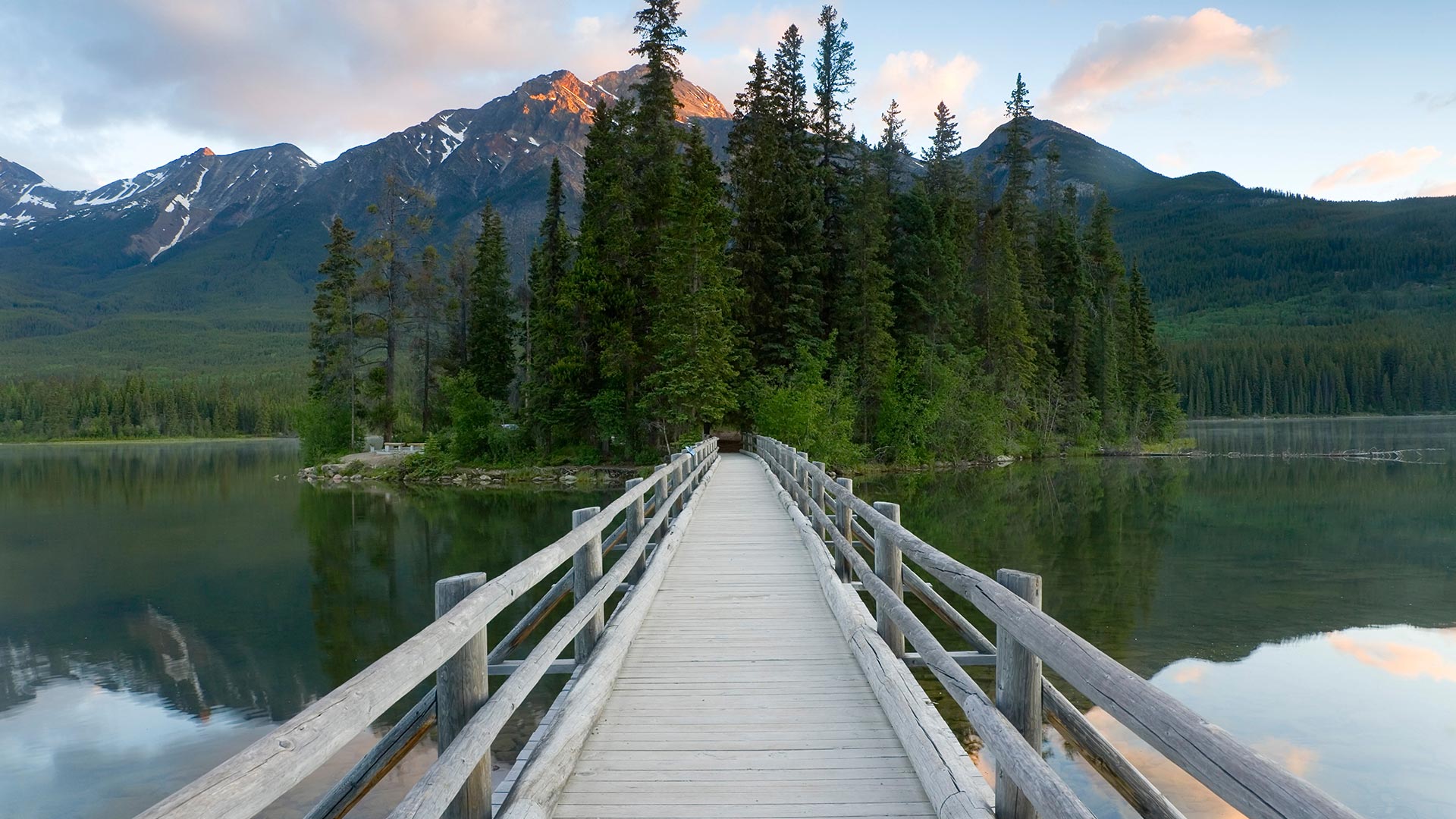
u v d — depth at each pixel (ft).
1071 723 8.64
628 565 18.75
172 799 3.59
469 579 8.82
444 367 163.22
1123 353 178.60
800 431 106.93
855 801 10.73
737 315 120.88
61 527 81.30
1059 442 156.56
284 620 44.62
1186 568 52.37
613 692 15.30
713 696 15.02
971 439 132.87
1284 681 32.12
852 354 123.34
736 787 11.18
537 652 10.27
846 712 14.16
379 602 48.11
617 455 121.70
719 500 46.37
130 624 44.45
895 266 137.59
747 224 123.85
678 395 101.60
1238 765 3.68
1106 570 51.80
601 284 114.42
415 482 120.78
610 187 116.67
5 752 28.55
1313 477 112.16
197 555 64.13
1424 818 22.03
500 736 27.50
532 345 132.77
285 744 4.36
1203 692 30.96
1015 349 145.69
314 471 134.21
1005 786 8.01
